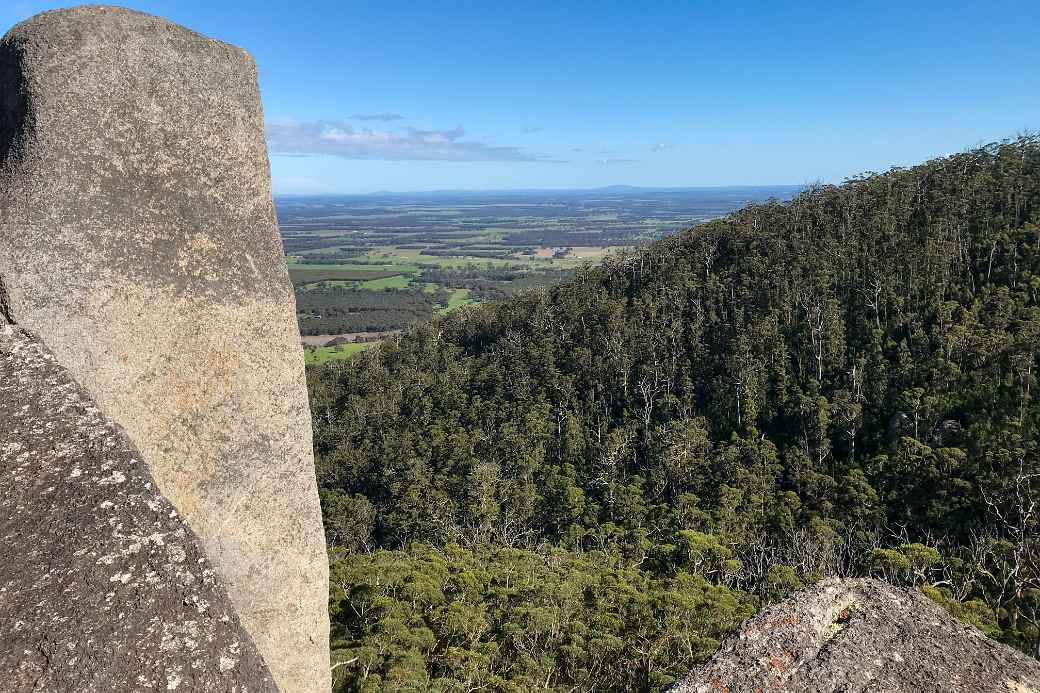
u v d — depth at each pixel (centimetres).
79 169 415
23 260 394
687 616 2473
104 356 414
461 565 3231
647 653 2270
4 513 215
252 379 489
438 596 2650
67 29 418
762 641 335
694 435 4850
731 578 3322
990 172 6781
